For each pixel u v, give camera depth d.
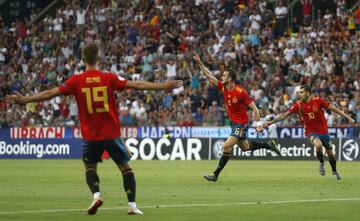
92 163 28.06
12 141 90.31
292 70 88.62
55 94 27.28
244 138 46.09
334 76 86.50
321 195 36.91
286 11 98.69
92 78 27.42
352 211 29.52
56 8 114.94
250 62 91.62
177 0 103.69
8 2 117.56
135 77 95.62
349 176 52.53
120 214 28.41
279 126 82.06
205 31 99.88
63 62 102.31
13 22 114.25
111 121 27.64
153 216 27.78
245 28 96.38
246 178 50.41
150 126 87.00
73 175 54.56
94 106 27.44
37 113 95.62
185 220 26.64
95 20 106.31
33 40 107.19
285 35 96.19
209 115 85.62
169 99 90.38
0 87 101.06
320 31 92.06
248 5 99.50
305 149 80.56
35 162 77.81
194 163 74.44
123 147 27.83
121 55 99.88
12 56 107.44
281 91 85.06
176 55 95.62
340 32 91.62
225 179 49.38
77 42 104.00
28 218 27.33
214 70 92.19
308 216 27.89
